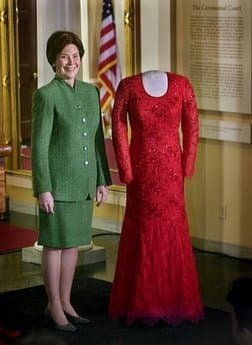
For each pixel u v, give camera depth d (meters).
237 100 6.89
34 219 8.72
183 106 5.38
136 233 5.36
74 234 5.16
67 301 5.41
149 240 5.33
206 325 5.42
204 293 6.19
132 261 5.40
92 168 5.18
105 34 7.77
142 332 5.31
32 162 5.05
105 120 7.91
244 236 7.08
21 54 8.71
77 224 5.17
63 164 5.07
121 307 5.46
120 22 7.66
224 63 6.92
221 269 6.82
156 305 5.38
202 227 7.35
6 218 8.78
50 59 5.17
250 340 1.88
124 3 7.56
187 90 5.36
